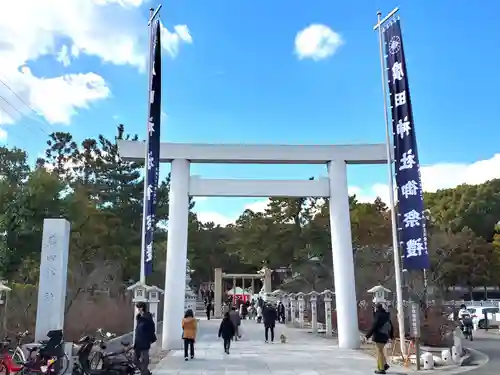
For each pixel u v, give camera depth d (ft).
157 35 56.54
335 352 60.03
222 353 58.95
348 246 64.90
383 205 172.35
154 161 55.01
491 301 165.68
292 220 167.02
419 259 48.44
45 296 43.73
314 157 66.39
